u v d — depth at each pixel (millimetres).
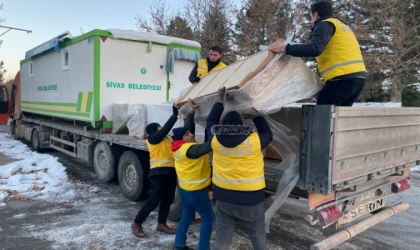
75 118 7758
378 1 14531
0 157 9750
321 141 2957
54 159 8719
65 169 8125
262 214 3105
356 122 3164
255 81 3008
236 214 3045
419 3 15820
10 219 5012
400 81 15648
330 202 3377
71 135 8969
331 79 3508
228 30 19469
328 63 3502
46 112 9750
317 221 3240
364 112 3221
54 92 9047
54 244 4191
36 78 10555
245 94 3014
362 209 3793
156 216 5258
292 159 3369
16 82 13141
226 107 3330
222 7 19578
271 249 4145
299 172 3141
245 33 16766
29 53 10984
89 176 7805
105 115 6883
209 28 19422
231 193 3047
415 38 14945
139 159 5758
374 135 3422
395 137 3754
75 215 5211
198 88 4051
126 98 7145
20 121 13039
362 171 3291
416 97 20719
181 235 3867
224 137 3000
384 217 3793
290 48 3119
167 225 4812
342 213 3455
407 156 4000
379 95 19672
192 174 3676
